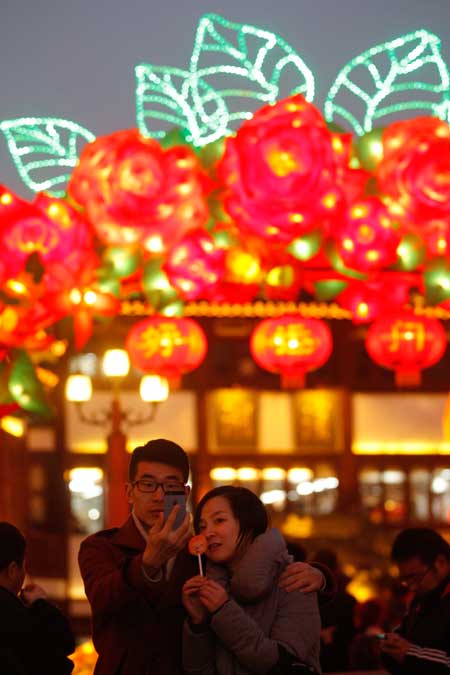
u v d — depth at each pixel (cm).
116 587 634
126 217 1489
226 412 3400
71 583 3269
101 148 1487
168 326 2050
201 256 1584
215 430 3400
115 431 2184
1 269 1491
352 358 3441
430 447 3469
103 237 1528
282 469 3419
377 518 3441
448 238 1534
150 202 1480
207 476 3372
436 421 3469
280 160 1421
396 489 3453
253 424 3412
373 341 2108
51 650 751
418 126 1522
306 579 646
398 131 1518
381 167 1516
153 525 669
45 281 1526
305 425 3431
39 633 748
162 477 677
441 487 3469
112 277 1622
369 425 3450
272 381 3403
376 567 2955
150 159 1477
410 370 2116
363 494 3450
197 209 1508
